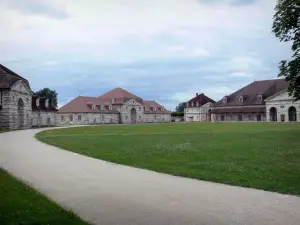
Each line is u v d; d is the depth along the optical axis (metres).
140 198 8.03
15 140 25.77
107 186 9.33
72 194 8.44
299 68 21.47
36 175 10.96
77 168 12.34
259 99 80.44
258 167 11.99
